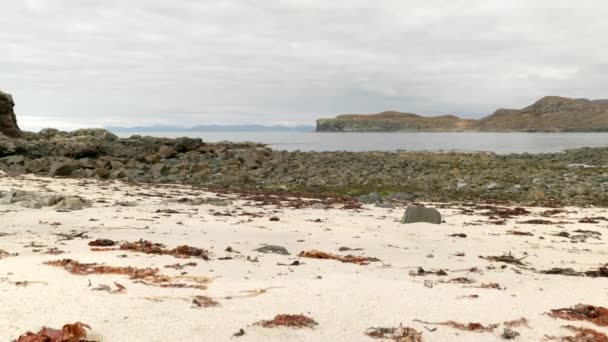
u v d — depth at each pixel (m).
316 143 136.75
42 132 80.12
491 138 188.38
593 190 35.81
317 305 10.02
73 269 11.80
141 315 8.91
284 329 8.62
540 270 14.63
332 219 24.14
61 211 23.17
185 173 47.72
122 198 29.84
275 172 48.19
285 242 18.06
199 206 27.30
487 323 9.35
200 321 8.78
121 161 51.34
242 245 16.83
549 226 23.08
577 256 16.98
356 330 8.77
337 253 16.39
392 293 11.08
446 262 15.40
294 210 27.36
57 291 9.99
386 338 8.47
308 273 12.80
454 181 41.22
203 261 13.60
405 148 106.44
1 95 68.50
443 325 9.17
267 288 11.11
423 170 48.97
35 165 45.88
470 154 68.81
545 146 114.00
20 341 7.36
